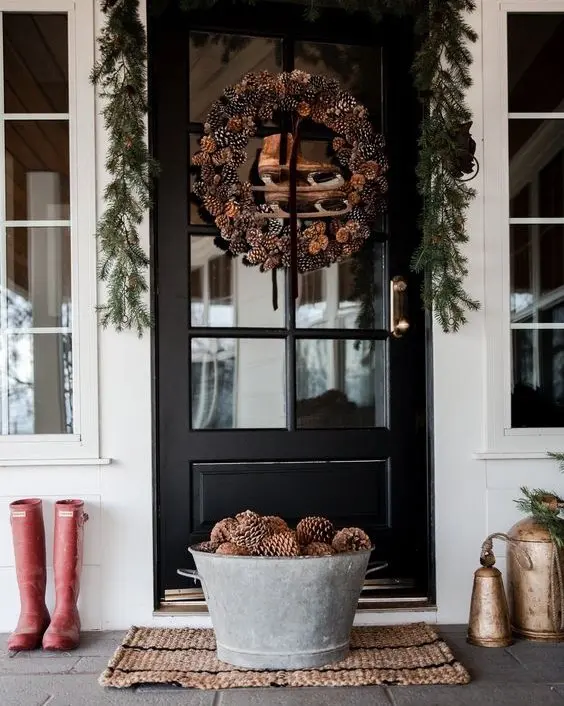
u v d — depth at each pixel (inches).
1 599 97.1
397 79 109.0
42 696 77.7
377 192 105.0
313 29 107.4
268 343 106.0
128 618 98.4
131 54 95.4
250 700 76.5
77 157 99.3
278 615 82.1
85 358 98.7
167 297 103.0
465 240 98.2
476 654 89.6
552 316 105.9
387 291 107.9
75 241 99.3
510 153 105.5
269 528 86.6
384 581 106.1
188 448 102.8
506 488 103.1
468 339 103.3
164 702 76.1
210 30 105.1
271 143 103.8
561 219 105.6
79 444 98.3
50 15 100.9
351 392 107.6
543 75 106.2
